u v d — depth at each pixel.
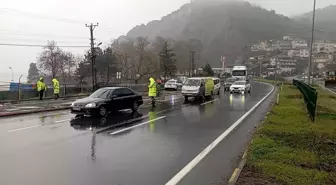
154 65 62.56
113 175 5.86
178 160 6.88
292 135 9.12
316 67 115.00
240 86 32.72
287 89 36.00
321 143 8.29
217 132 10.28
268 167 5.94
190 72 88.69
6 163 6.57
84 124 11.80
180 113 15.48
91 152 7.52
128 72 64.56
